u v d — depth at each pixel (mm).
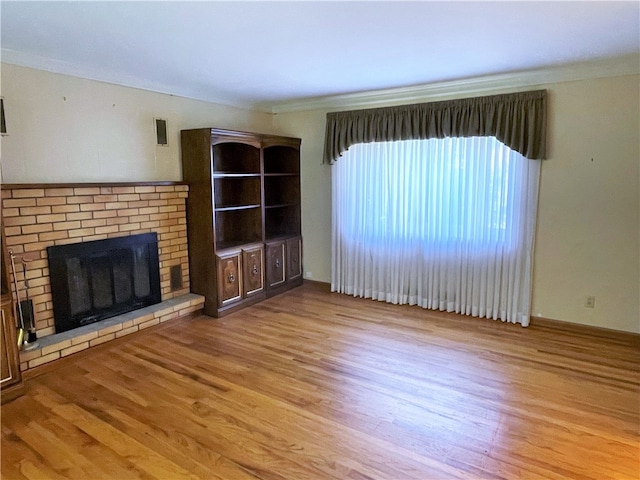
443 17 2410
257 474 2082
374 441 2332
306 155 5371
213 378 3062
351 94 4723
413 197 4555
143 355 3453
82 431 2432
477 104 4027
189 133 4227
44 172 3307
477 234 4238
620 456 2188
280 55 3168
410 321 4238
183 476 2070
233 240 4965
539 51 3111
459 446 2283
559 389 2867
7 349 2742
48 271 3279
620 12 2350
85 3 2186
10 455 2225
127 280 3867
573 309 3947
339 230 5117
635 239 3607
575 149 3740
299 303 4844
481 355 3414
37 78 3219
